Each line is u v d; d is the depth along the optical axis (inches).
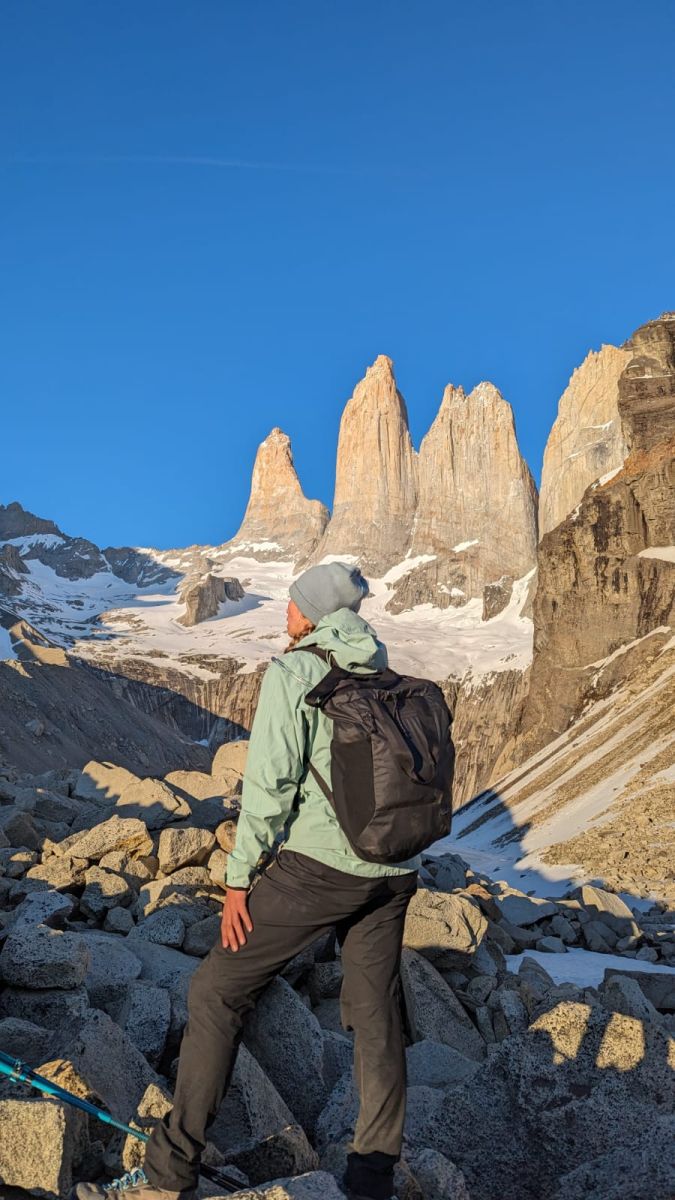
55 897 234.7
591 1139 159.6
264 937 126.6
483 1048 234.5
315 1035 193.9
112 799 370.9
